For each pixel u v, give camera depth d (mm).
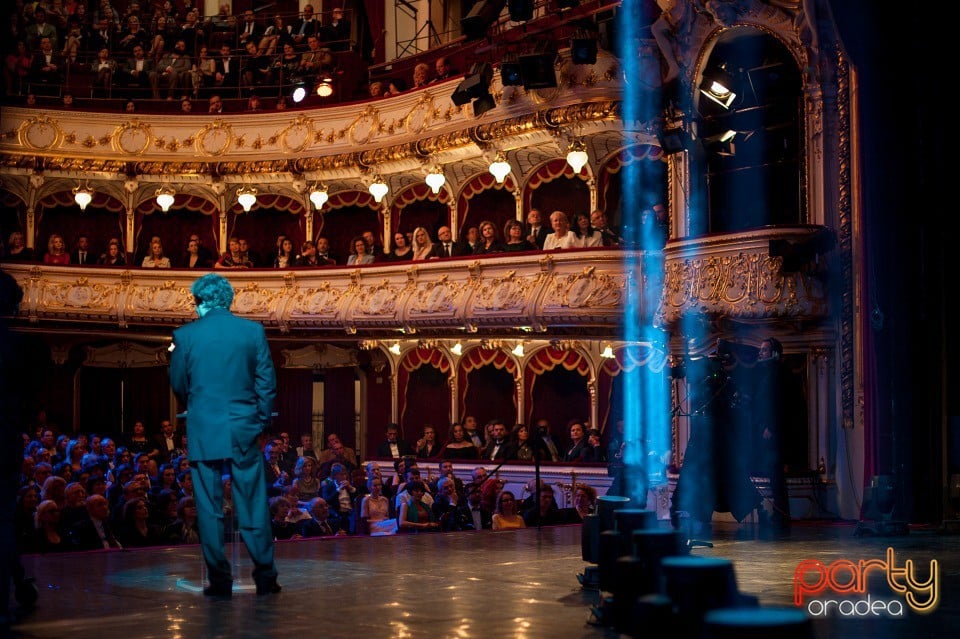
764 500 12945
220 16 26484
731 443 10852
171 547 9328
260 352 6922
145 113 24641
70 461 16578
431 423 24609
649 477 16016
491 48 18297
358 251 23469
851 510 14703
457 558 8547
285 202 25594
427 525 14016
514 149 20906
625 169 18938
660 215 17672
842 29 12836
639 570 5055
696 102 16688
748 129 16781
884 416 12961
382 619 5656
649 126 17375
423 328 21531
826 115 15312
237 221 25969
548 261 19109
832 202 15281
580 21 17188
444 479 15570
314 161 23391
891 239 13117
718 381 10930
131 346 26500
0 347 5906
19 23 25094
